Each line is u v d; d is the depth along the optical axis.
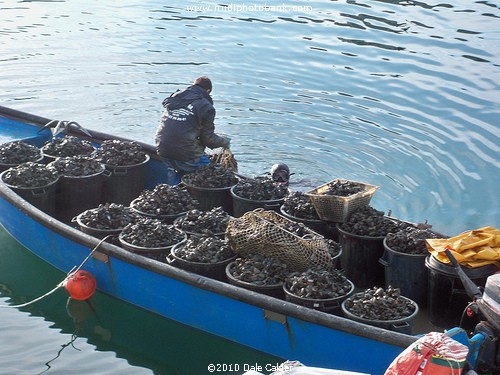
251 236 9.34
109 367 9.23
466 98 15.42
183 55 17.91
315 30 19.66
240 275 9.23
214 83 16.31
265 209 10.60
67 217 11.22
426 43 18.38
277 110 15.26
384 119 14.84
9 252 11.07
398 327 8.60
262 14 21.19
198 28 19.92
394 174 13.11
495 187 12.66
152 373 9.17
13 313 10.04
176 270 9.37
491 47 17.95
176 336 9.61
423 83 16.14
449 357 7.04
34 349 9.45
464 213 12.06
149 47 18.44
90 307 10.10
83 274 9.96
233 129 14.55
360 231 9.88
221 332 9.31
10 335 9.66
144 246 9.70
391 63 17.17
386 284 9.69
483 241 9.05
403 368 7.11
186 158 11.48
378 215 10.05
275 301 8.84
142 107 15.23
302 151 13.84
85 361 9.30
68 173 11.14
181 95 11.55
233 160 12.12
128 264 9.70
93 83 16.17
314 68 17.08
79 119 14.67
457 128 14.40
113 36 19.23
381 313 8.67
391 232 9.88
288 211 10.42
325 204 10.04
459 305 9.07
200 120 11.45
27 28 19.75
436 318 9.23
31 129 12.98
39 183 10.85
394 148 13.85
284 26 20.03
